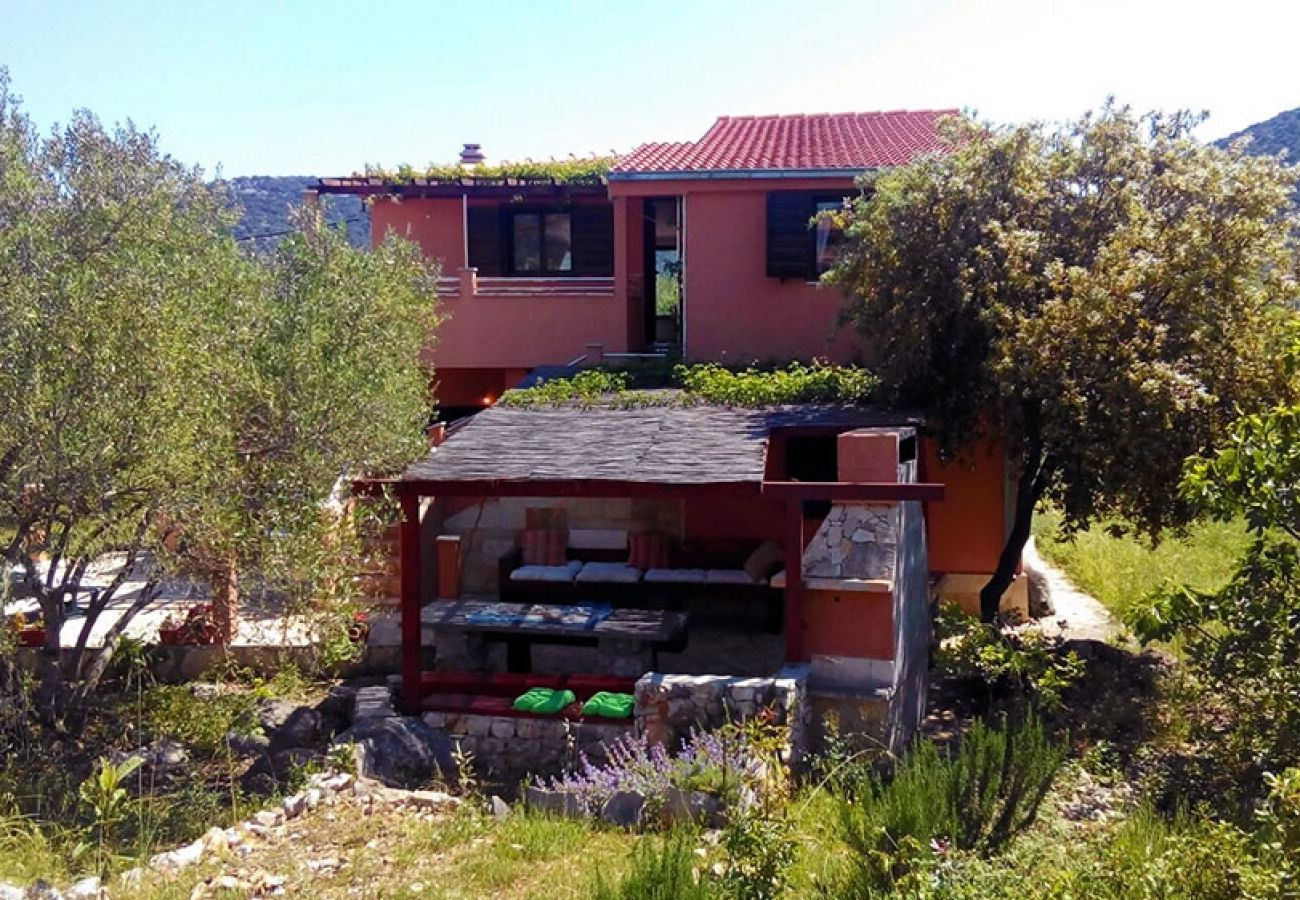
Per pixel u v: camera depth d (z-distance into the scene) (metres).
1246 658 8.55
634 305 19.97
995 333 13.46
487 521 14.89
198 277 10.81
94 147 10.55
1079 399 12.23
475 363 19.36
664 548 14.35
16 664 11.45
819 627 11.15
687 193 17.84
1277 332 12.41
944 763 9.09
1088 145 14.08
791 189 17.50
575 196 21.56
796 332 17.80
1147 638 8.99
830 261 17.50
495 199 21.91
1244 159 13.62
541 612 12.46
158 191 10.75
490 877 7.73
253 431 10.99
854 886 7.20
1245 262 12.82
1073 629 15.83
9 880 7.57
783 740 9.20
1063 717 11.77
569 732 11.12
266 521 10.61
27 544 10.38
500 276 22.59
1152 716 11.77
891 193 14.42
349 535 11.34
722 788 8.72
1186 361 12.50
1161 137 13.98
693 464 11.42
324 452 11.27
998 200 14.04
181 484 9.84
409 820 8.98
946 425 14.09
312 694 12.77
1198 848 6.46
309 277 12.20
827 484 10.88
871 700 10.87
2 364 9.00
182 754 10.77
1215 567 18.62
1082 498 13.36
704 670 12.70
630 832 8.78
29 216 9.88
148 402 9.41
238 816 9.24
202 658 13.32
